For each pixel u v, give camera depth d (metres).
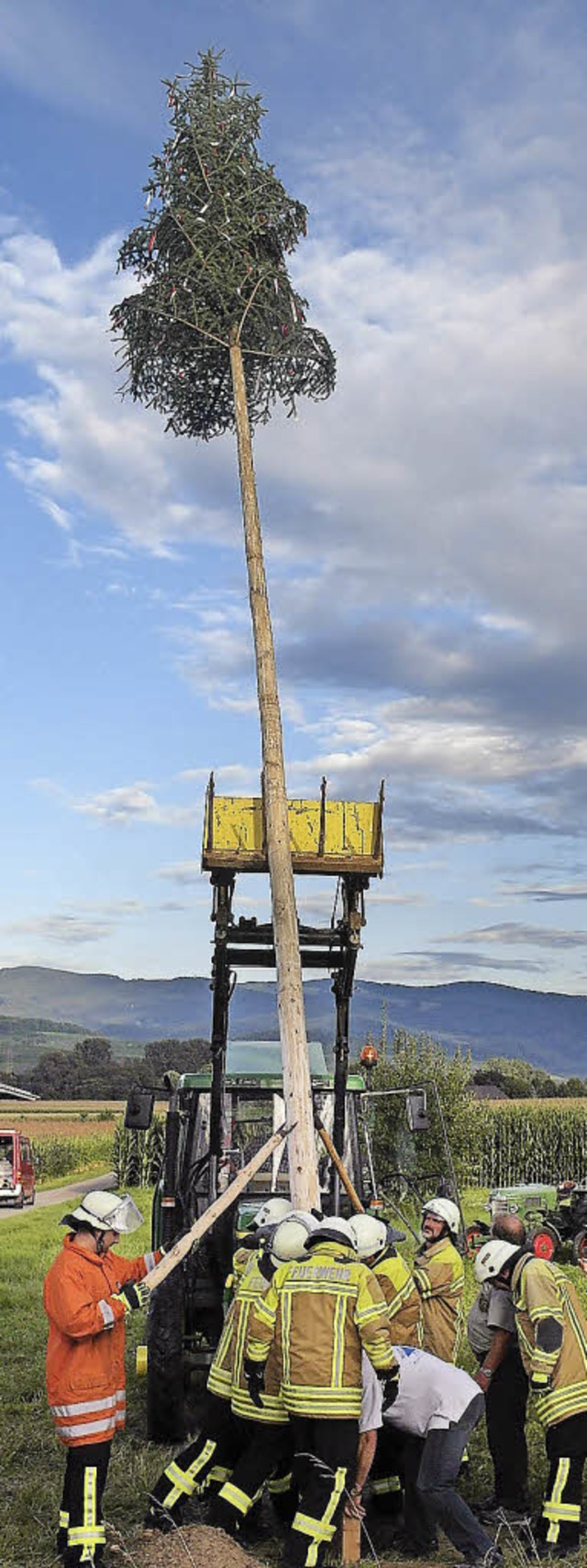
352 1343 5.43
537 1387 5.85
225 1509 5.69
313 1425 5.43
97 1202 5.70
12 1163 29.34
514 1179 32.31
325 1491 5.27
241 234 9.67
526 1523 5.93
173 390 10.51
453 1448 5.64
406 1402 5.79
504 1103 33.88
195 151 9.68
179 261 9.89
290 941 8.19
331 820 8.76
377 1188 9.91
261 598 9.39
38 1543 6.12
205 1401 8.74
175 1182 8.70
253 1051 9.94
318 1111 9.52
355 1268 5.52
